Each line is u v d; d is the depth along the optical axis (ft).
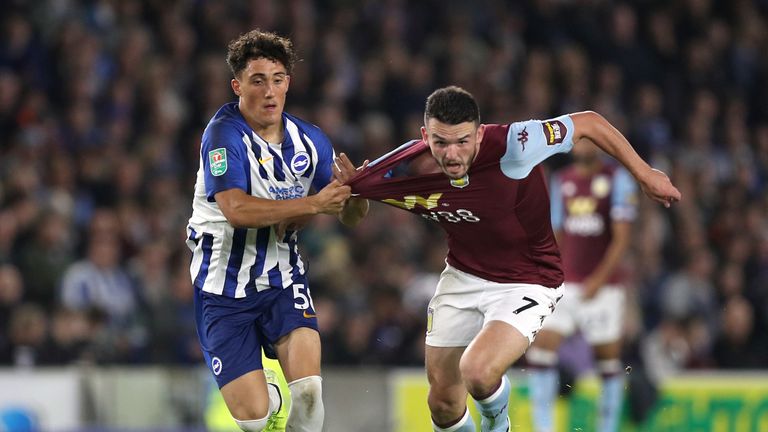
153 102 134.92
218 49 143.33
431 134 59.41
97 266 116.06
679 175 153.69
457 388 67.15
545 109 155.74
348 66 148.15
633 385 107.86
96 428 106.01
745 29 181.68
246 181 61.16
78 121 130.31
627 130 158.40
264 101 60.80
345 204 64.95
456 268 66.74
